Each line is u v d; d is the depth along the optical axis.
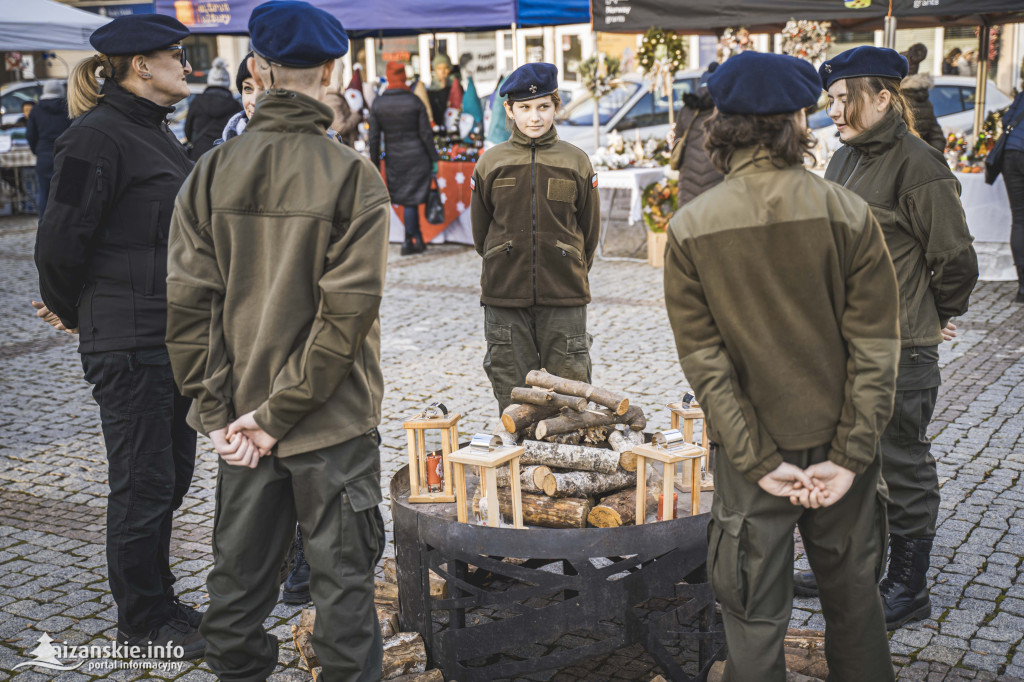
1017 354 6.21
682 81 12.52
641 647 3.04
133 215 2.84
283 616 3.31
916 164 2.89
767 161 2.07
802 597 3.31
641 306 7.88
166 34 2.83
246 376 2.24
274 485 2.31
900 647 2.98
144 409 2.90
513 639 2.57
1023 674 2.82
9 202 14.60
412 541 2.76
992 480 4.23
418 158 10.34
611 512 2.67
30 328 7.82
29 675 2.98
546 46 17.80
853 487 2.16
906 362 2.95
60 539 3.97
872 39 15.86
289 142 2.25
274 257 2.23
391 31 13.27
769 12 8.05
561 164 3.96
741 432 2.09
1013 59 15.14
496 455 2.58
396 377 6.14
